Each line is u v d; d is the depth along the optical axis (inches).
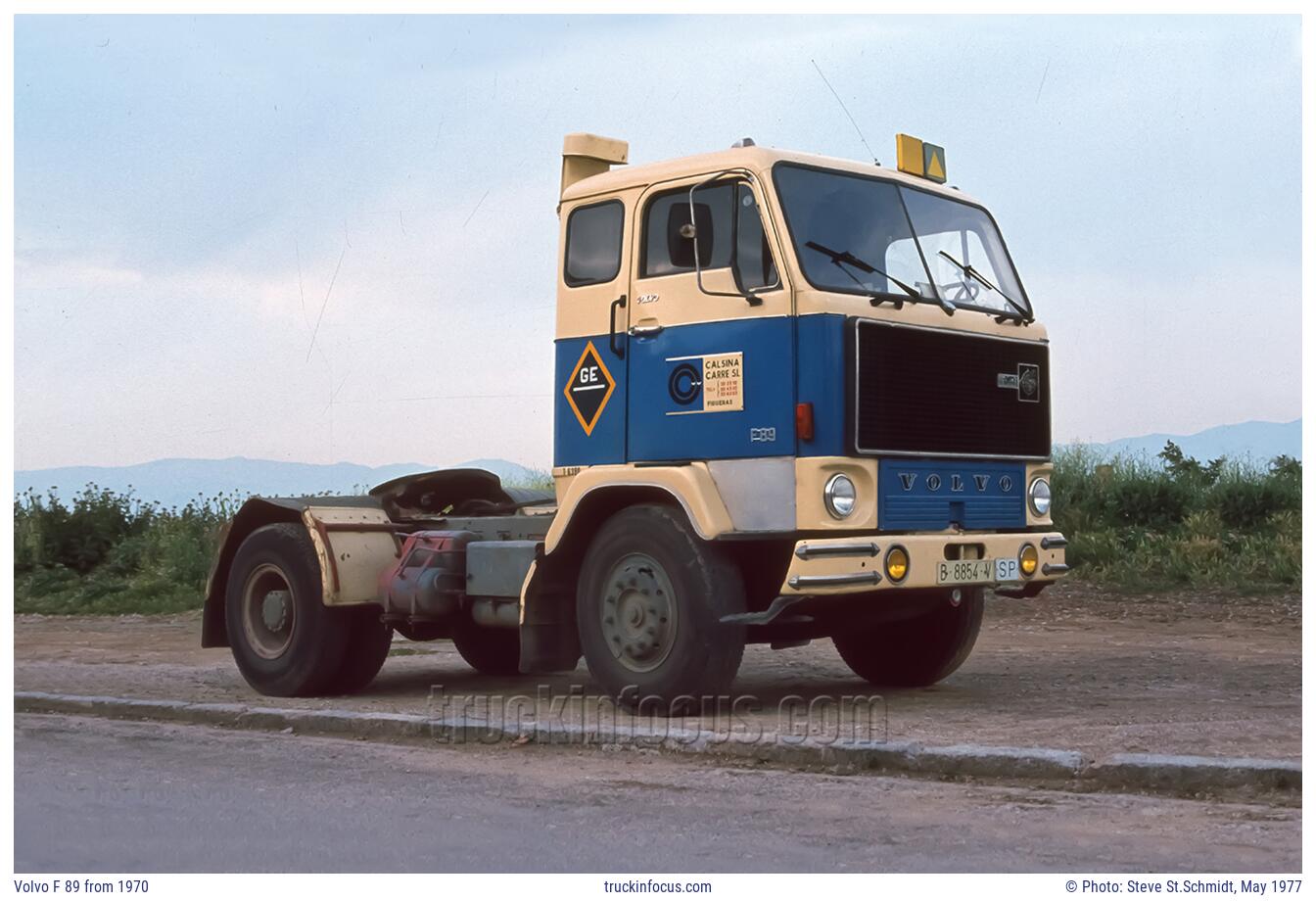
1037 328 380.2
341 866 215.2
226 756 308.8
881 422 334.3
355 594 409.7
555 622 372.2
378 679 466.3
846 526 329.4
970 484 357.7
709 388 344.8
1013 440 368.5
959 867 210.4
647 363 357.4
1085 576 677.9
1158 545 700.0
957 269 372.2
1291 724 314.5
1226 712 339.0
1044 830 231.3
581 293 373.4
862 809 247.1
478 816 245.0
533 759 299.7
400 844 226.2
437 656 538.0
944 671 401.1
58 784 278.1
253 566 429.4
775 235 337.7
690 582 338.0
